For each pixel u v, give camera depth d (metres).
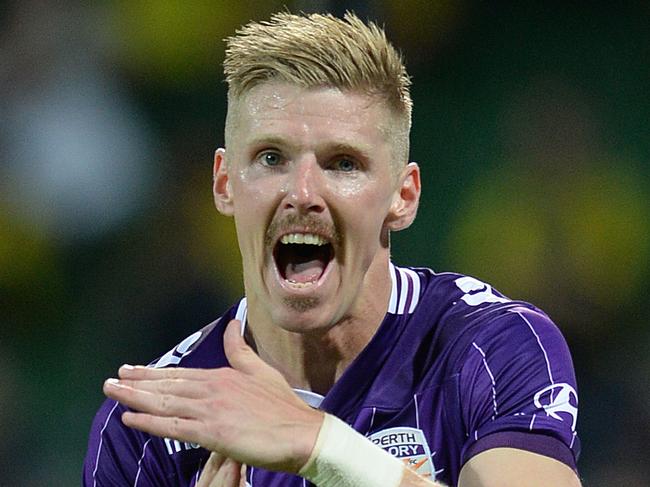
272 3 23.62
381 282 9.34
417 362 9.25
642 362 22.00
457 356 9.04
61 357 22.36
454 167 23.69
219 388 7.50
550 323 9.27
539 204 22.95
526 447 8.22
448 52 24.09
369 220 8.80
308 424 7.54
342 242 8.78
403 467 7.70
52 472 21.70
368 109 8.66
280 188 8.66
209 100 23.77
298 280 9.21
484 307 9.40
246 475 9.20
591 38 23.98
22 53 23.33
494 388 8.70
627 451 21.17
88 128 23.12
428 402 9.05
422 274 10.00
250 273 9.16
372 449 7.66
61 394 22.14
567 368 8.91
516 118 23.69
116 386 7.54
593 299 22.41
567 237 22.67
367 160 8.69
